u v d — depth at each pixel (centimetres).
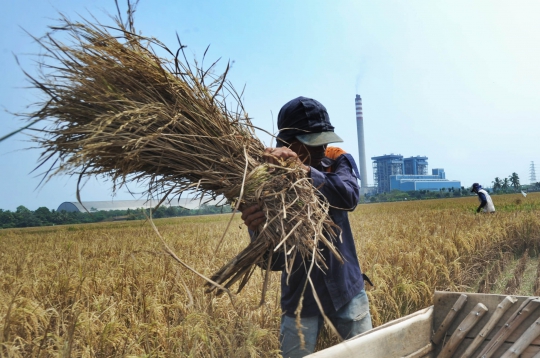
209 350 320
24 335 345
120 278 538
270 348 345
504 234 1110
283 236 214
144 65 230
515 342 254
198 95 242
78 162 191
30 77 210
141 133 223
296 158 239
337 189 245
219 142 237
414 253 746
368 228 1496
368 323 272
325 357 188
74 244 1427
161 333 334
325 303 258
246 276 242
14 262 948
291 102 266
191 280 501
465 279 753
